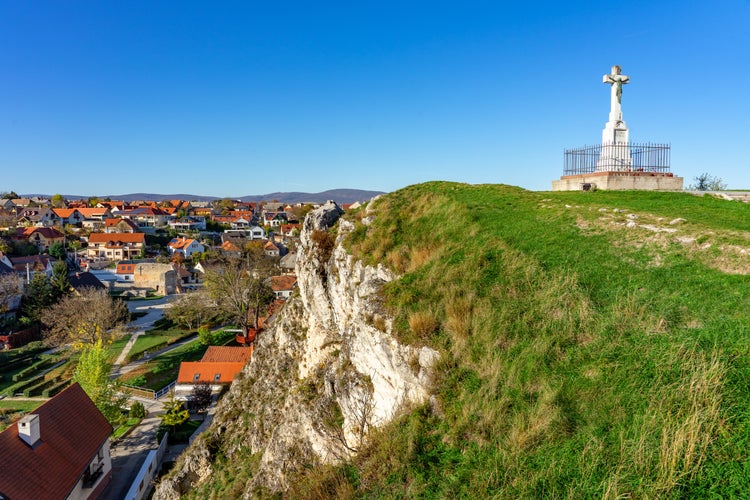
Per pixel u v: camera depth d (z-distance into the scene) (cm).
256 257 9969
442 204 2230
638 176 2609
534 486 754
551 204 2069
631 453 743
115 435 3653
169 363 5250
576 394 904
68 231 13350
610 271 1302
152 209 15938
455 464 885
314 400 1806
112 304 6228
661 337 967
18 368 5134
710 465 689
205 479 2377
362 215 2408
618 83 2709
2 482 2100
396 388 1251
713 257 1259
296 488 1195
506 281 1362
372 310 1463
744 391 782
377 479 949
